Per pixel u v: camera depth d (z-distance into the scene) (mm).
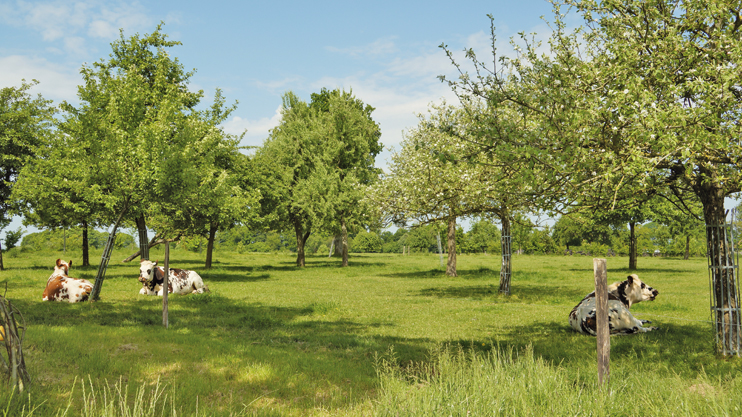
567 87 6766
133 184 15547
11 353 4980
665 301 16047
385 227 20484
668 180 8414
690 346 8898
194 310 13812
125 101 17844
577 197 7578
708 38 7309
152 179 16422
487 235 91312
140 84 20516
